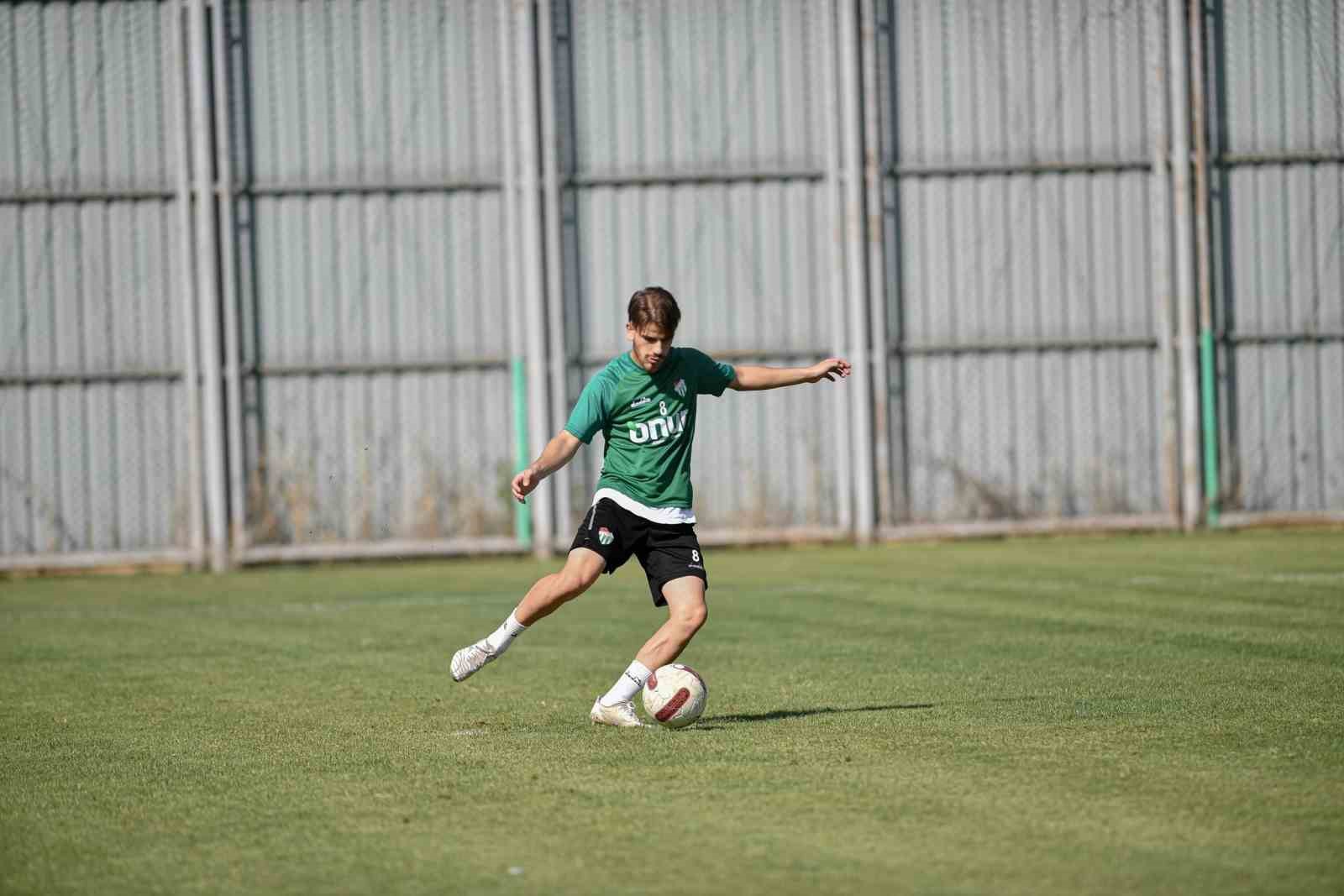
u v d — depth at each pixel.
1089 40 68.00
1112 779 19.72
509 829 17.84
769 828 17.56
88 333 66.00
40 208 65.75
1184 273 67.94
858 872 15.70
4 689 30.84
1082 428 68.69
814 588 48.62
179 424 66.56
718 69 67.25
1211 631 34.97
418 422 67.44
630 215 67.31
